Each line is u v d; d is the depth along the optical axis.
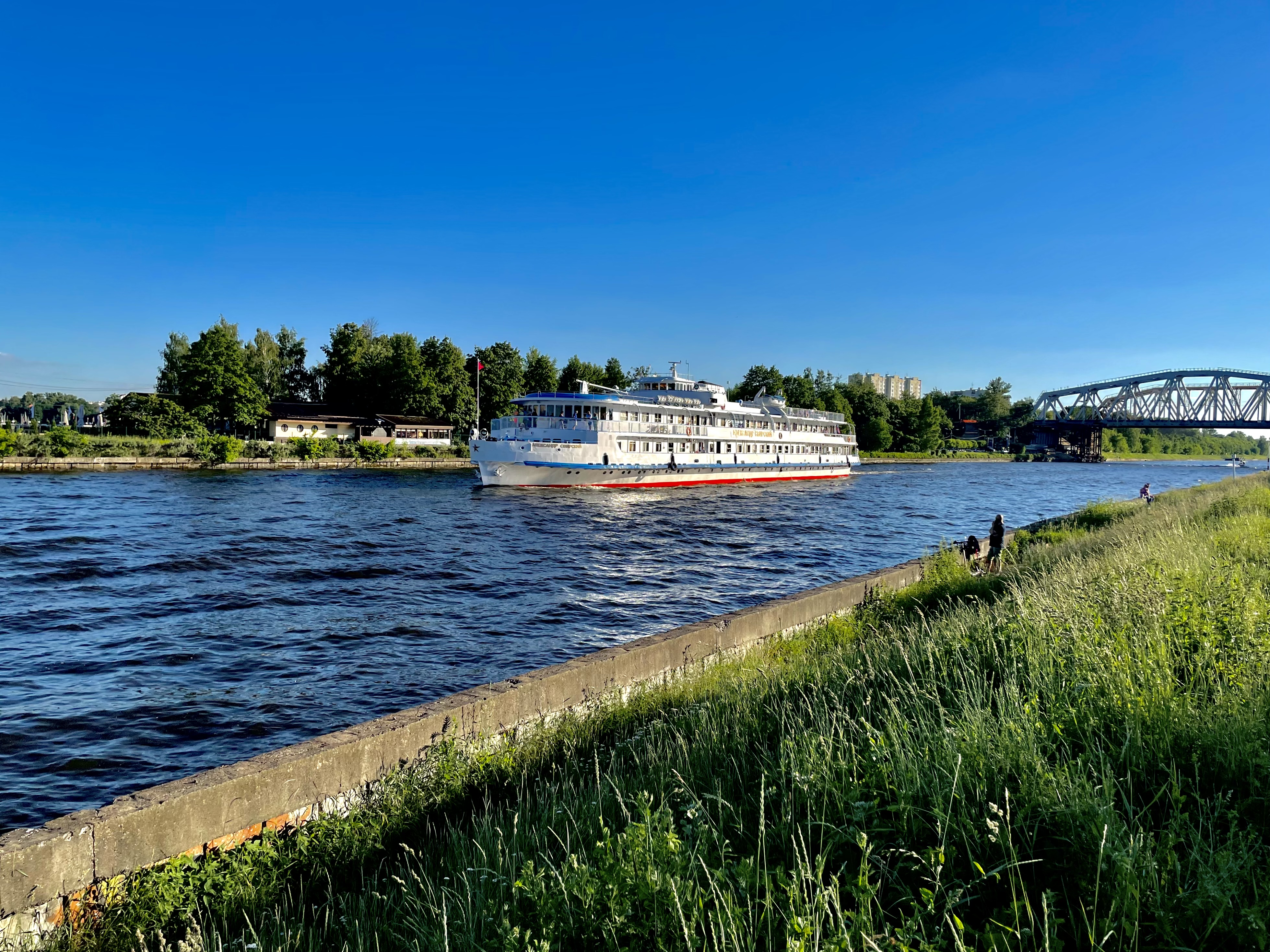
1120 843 3.74
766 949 3.63
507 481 56.81
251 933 5.27
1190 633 7.39
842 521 46.56
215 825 6.05
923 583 18.92
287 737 12.30
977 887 4.04
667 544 35.00
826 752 5.55
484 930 4.18
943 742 5.27
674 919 3.79
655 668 11.02
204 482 61.00
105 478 60.94
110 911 5.39
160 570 25.92
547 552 31.70
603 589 24.48
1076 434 180.88
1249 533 15.27
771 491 67.75
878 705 7.46
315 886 6.02
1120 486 89.12
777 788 5.54
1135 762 4.97
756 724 7.41
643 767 7.07
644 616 21.00
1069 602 9.31
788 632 14.11
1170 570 10.12
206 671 15.53
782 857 4.74
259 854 6.06
